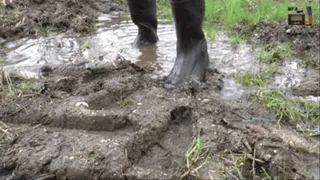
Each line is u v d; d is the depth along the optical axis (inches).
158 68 73.8
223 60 77.0
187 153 47.1
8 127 54.1
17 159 47.6
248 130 51.6
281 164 45.3
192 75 65.2
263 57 77.3
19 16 100.5
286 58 78.3
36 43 89.1
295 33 87.7
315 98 62.4
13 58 80.0
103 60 76.9
